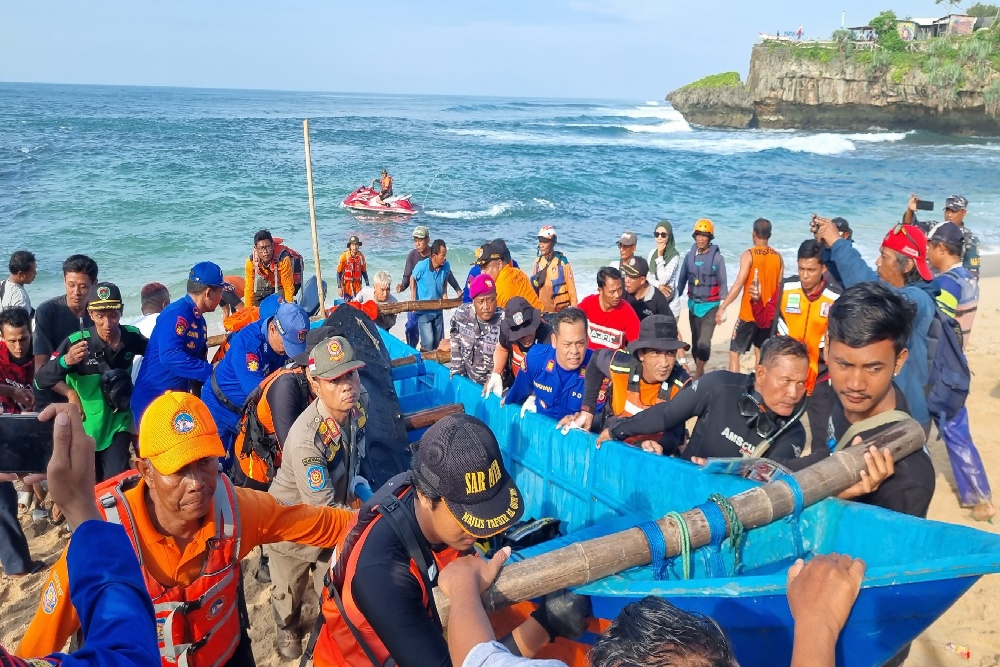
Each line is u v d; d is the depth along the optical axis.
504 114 121.12
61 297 5.93
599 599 2.48
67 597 2.11
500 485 2.05
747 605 2.28
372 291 9.98
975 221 23.09
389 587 2.08
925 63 63.94
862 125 70.56
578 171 40.44
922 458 2.67
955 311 5.17
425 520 2.15
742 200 31.03
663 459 3.60
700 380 3.57
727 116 79.75
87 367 5.09
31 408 5.14
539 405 5.02
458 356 5.91
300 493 3.63
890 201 30.34
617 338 6.04
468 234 23.94
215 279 5.47
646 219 26.83
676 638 1.33
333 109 131.00
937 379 5.14
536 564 2.20
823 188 34.53
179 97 187.00
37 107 100.44
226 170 38.03
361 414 3.93
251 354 4.95
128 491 2.42
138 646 1.31
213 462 2.39
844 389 2.64
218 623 2.58
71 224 24.14
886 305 2.50
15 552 5.02
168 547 2.42
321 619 2.50
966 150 53.91
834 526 2.69
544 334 5.34
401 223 25.97
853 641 2.17
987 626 4.36
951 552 2.27
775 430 3.35
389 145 55.88
